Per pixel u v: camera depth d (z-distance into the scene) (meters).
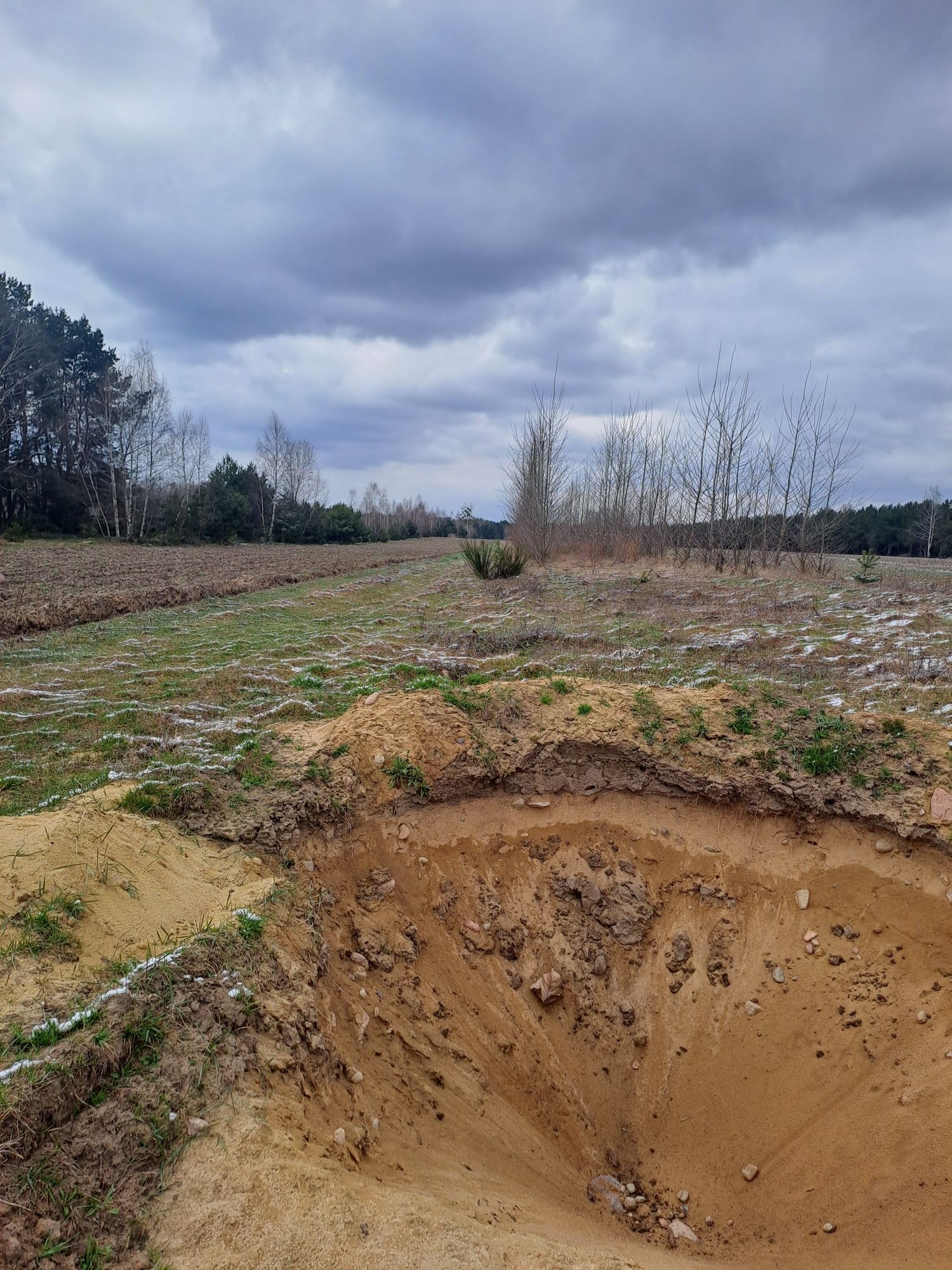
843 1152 3.64
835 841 4.93
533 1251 2.52
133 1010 2.72
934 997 4.07
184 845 4.13
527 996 4.55
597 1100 4.21
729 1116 4.03
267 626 13.20
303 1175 2.39
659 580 18.77
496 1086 4.02
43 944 2.97
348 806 5.00
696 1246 3.48
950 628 11.00
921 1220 3.19
